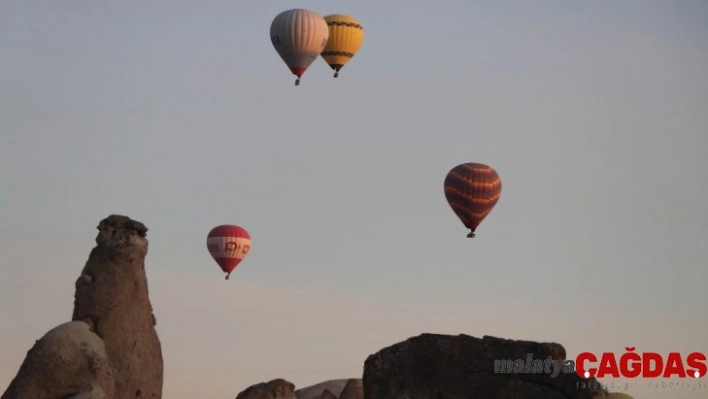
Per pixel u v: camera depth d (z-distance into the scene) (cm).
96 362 5747
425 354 4969
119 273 6053
